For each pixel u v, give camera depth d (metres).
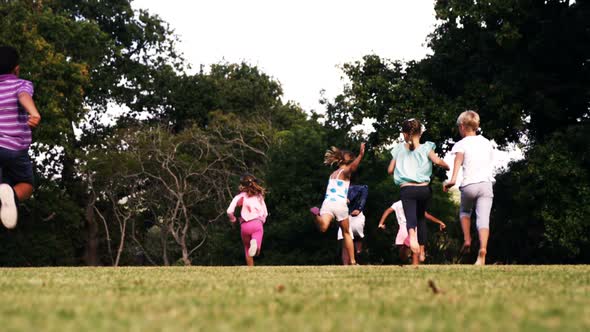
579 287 9.21
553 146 48.56
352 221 32.38
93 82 90.62
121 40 98.44
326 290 8.56
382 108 56.06
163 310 6.25
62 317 5.69
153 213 93.06
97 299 7.34
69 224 88.81
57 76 73.12
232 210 26.03
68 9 92.62
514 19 49.66
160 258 105.12
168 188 87.19
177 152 95.62
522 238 56.75
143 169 89.44
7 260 85.50
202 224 97.56
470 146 21.88
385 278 11.05
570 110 53.78
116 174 88.12
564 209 47.91
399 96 54.34
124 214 96.38
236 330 4.94
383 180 61.31
